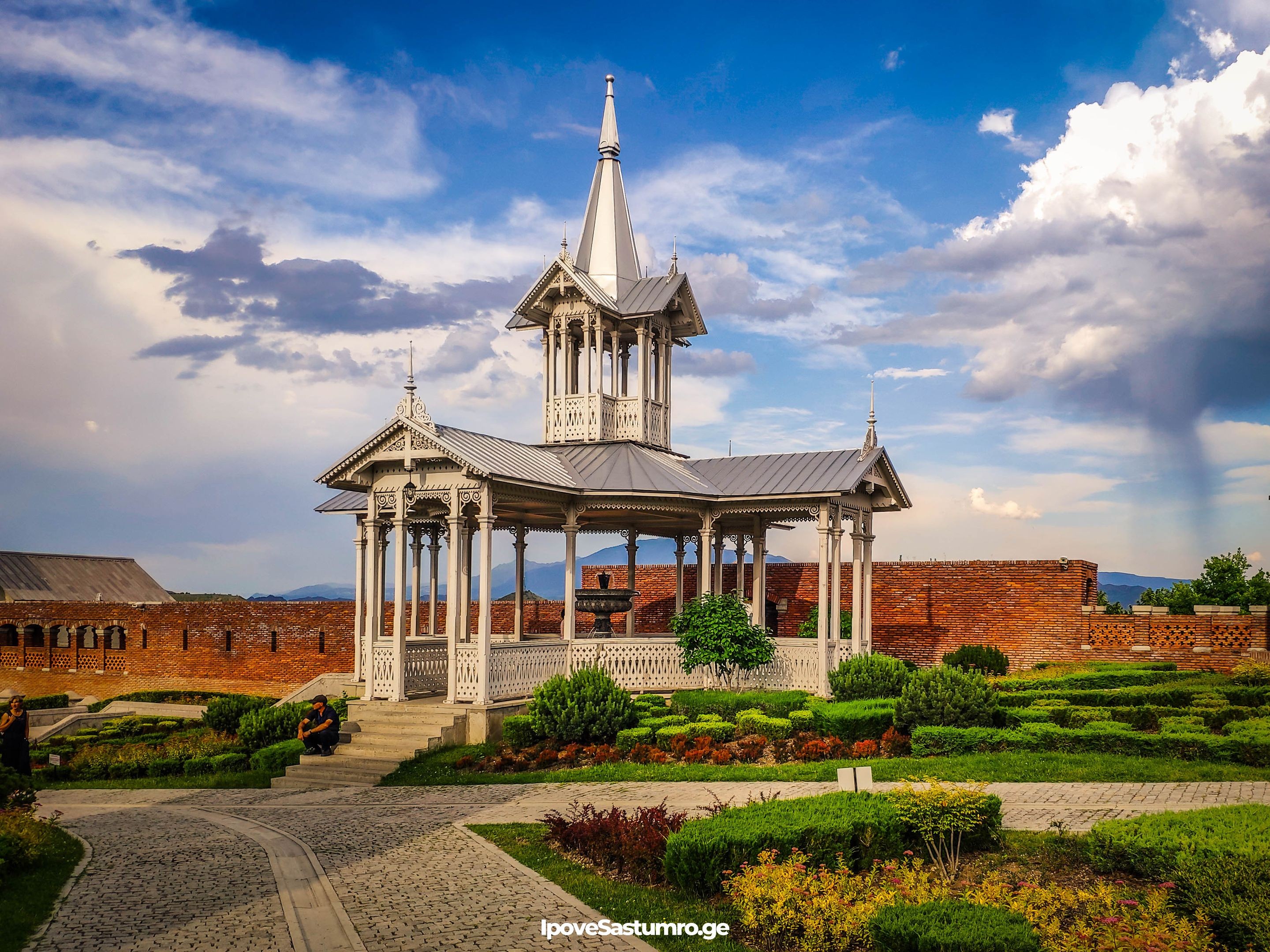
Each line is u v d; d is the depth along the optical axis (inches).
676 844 466.9
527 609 1529.3
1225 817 472.1
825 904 400.8
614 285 1202.0
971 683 822.5
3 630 1742.1
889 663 936.9
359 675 1085.8
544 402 1178.6
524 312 1174.3
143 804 778.8
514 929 424.8
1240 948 372.2
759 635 1023.0
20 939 414.6
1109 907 386.6
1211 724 821.2
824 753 769.6
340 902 462.9
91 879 513.3
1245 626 1187.9
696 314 1227.2
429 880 498.0
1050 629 1283.2
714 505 1079.0
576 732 845.2
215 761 932.6
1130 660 1238.3
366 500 1114.7
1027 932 353.7
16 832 534.6
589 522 1240.8
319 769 861.2
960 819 494.9
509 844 565.9
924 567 1353.3
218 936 418.9
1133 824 472.1
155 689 1566.2
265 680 1481.3
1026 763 713.0
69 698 1588.3
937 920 368.5
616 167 1263.5
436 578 1247.5
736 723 861.2
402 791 774.5
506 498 983.6
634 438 1157.1
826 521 1034.1
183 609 1553.9
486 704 913.5
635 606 1523.1
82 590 2100.1
